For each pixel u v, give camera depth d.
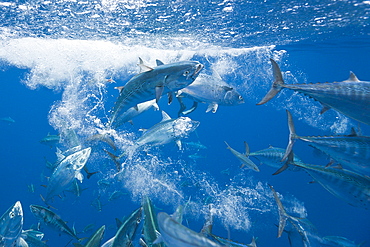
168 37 12.98
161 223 2.11
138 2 8.56
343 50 20.69
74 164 4.99
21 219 3.58
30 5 8.91
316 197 28.12
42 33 12.31
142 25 10.98
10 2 8.66
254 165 6.00
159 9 9.20
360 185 3.19
